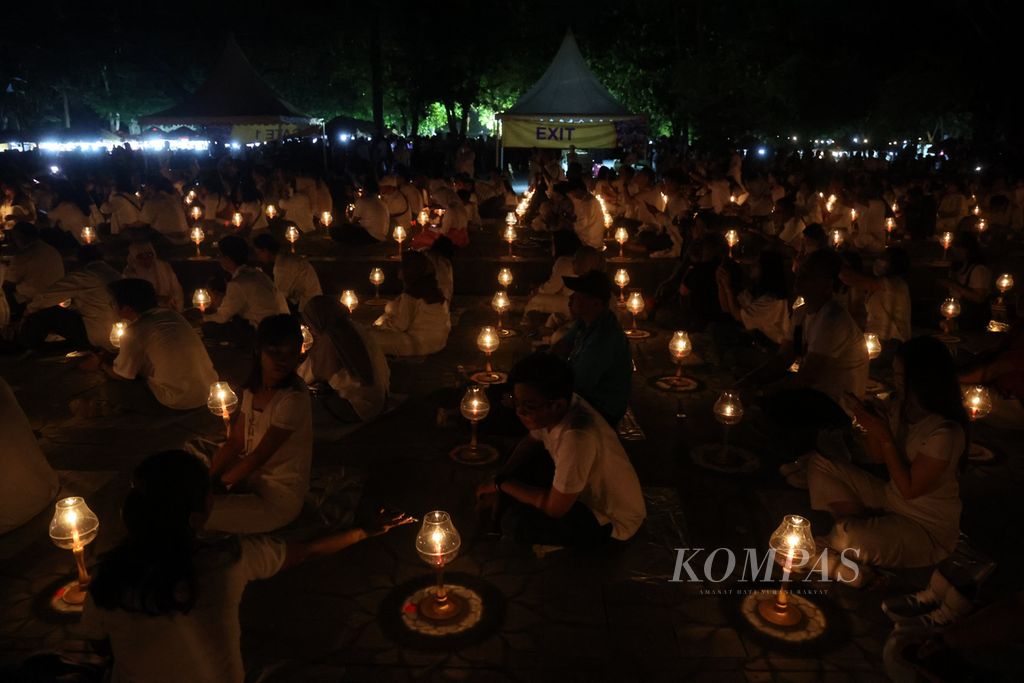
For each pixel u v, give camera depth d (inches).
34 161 877.8
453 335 346.3
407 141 1181.1
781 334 297.4
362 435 228.4
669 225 457.4
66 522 142.3
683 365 299.4
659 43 1183.6
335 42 1255.5
